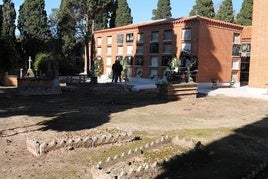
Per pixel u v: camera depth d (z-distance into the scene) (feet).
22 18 175.11
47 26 178.40
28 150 32.63
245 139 39.11
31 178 25.66
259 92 88.63
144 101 72.59
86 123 46.65
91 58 173.06
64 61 164.76
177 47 121.90
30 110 58.13
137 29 141.08
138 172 25.82
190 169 28.22
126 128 43.80
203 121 50.55
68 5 179.93
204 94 88.38
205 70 115.96
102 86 96.07
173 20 124.57
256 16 88.48
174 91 75.97
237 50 126.72
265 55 87.15
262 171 27.99
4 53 136.15
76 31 188.55
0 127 42.88
